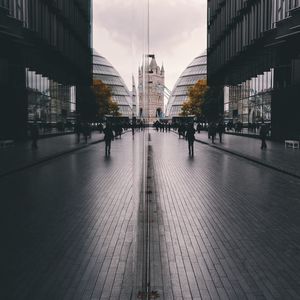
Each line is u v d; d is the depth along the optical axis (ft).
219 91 230.07
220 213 30.48
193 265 19.39
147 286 11.18
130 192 39.34
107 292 16.16
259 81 148.36
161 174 53.16
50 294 16.05
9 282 17.30
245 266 19.36
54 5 136.26
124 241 23.13
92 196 37.19
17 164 60.54
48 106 153.89
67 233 24.85
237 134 181.57
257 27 132.05
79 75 194.80
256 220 28.40
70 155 83.10
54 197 36.70
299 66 113.19
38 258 20.31
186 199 35.88
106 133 83.46
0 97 109.09
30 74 130.00
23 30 108.47
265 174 53.36
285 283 17.34
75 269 18.74
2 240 23.45
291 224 27.40
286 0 107.76
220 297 15.84
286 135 118.32
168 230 25.62
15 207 32.45
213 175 52.31
